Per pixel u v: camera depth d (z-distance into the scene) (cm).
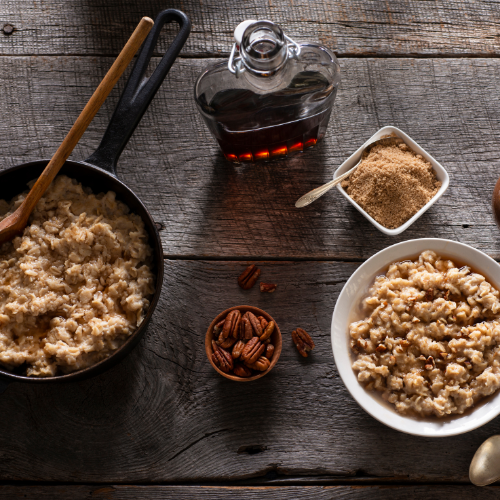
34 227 101
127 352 100
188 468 106
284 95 100
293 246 108
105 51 110
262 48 98
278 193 109
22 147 109
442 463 105
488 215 108
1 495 105
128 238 103
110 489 105
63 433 106
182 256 108
